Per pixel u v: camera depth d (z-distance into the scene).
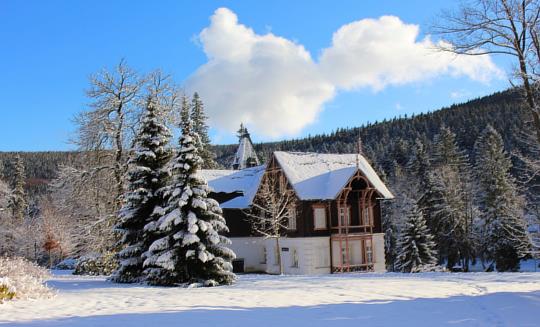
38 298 17.02
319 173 46.22
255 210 49.25
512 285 20.94
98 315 13.30
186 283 23.61
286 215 45.03
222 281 24.39
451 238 60.72
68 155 39.19
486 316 12.80
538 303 14.45
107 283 25.83
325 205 44.56
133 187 28.03
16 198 86.69
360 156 50.53
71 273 37.78
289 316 13.09
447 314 13.22
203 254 23.66
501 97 144.25
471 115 128.75
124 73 37.25
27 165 139.12
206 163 70.19
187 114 40.31
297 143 188.75
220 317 12.93
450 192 60.94
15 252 63.66
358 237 44.47
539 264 57.03
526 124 25.94
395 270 49.31
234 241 49.00
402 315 13.13
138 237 27.19
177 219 23.84
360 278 26.41
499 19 22.56
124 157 36.50
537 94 23.55
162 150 28.11
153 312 13.89
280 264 41.62
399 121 164.12
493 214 57.03
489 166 59.88
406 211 60.06
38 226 64.06
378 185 46.91
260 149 184.62
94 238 36.16
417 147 79.19
